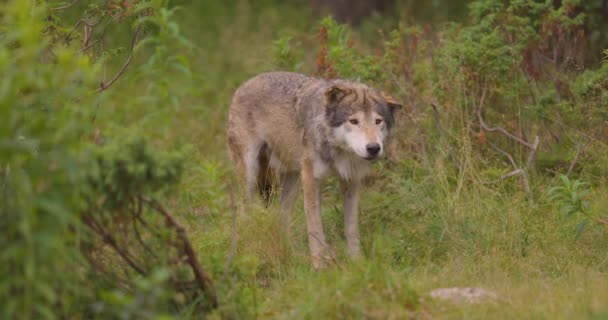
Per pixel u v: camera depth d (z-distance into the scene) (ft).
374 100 36.78
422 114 43.91
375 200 41.50
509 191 40.40
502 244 35.17
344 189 38.47
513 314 25.63
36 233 20.02
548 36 46.44
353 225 38.11
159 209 23.84
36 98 21.74
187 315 24.85
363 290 26.21
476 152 42.83
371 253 33.40
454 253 34.88
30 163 21.02
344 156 37.63
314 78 41.14
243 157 44.11
